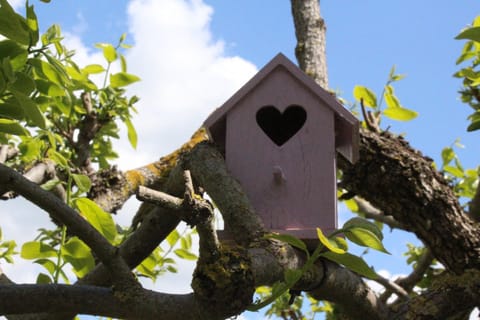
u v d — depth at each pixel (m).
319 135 2.28
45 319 1.90
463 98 3.63
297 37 3.70
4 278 2.06
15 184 1.48
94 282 2.04
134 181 3.11
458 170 4.09
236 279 1.54
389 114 3.03
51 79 1.71
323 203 2.20
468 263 2.86
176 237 2.91
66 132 3.23
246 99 2.36
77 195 2.78
